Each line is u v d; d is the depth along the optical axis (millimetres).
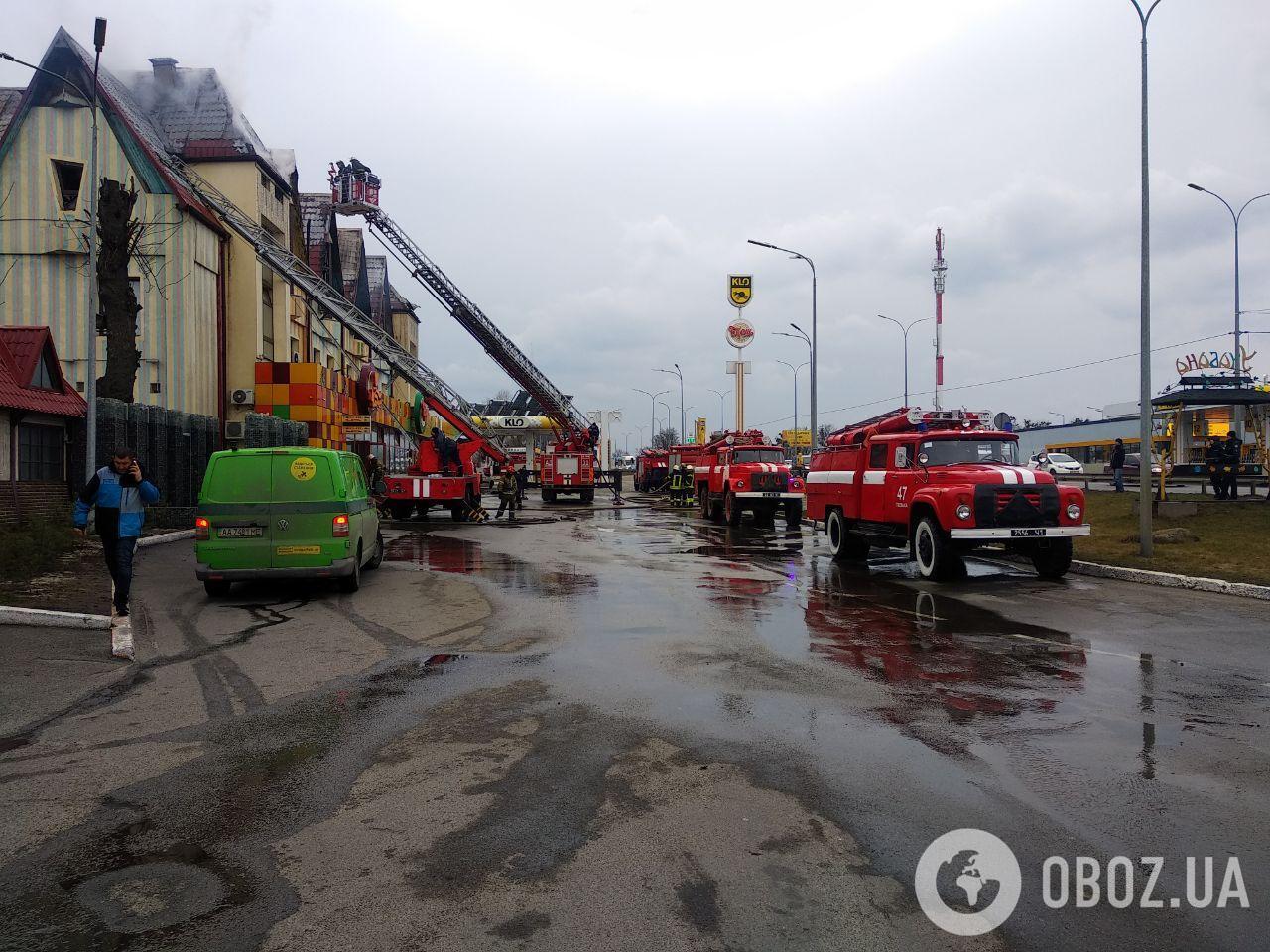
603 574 13422
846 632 8789
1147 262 14188
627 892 3441
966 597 11148
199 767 4930
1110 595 11344
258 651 8055
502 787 4555
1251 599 10938
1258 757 5023
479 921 3219
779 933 3137
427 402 30469
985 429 14211
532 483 53750
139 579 12633
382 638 8617
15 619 9117
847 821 4109
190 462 21938
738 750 5137
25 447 16625
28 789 4590
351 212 30375
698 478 28688
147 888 3496
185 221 27094
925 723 5668
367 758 5055
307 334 37250
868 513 14648
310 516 11070
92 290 16297
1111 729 5555
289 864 3699
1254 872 3623
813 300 31250
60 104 26375
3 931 3160
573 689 6535
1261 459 26094
